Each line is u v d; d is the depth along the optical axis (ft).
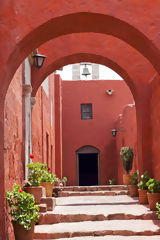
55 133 64.69
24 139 29.19
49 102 54.03
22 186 26.17
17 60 19.76
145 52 20.84
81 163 87.92
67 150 70.49
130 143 53.36
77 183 69.87
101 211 27.04
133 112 51.26
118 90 71.61
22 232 18.94
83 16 19.40
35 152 37.17
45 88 48.78
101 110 71.20
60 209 28.35
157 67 20.76
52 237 22.27
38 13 19.01
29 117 32.63
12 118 22.09
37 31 19.30
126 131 56.75
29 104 32.55
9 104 21.12
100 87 71.72
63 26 20.26
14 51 18.69
